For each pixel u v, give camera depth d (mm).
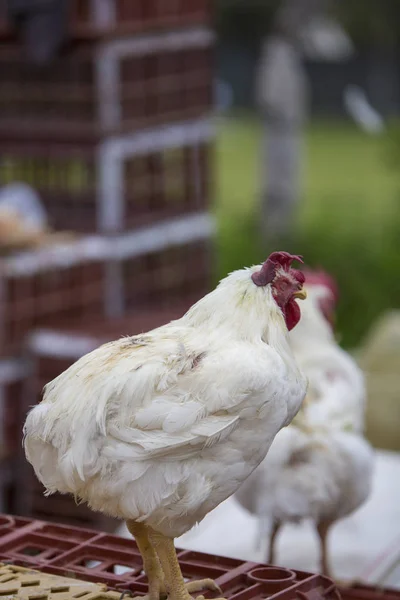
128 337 3213
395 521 5895
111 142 6648
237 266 12828
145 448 2887
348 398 4770
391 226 13859
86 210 7359
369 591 4023
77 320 6938
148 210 7328
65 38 6457
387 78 27156
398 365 7473
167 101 6969
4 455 6645
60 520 6707
